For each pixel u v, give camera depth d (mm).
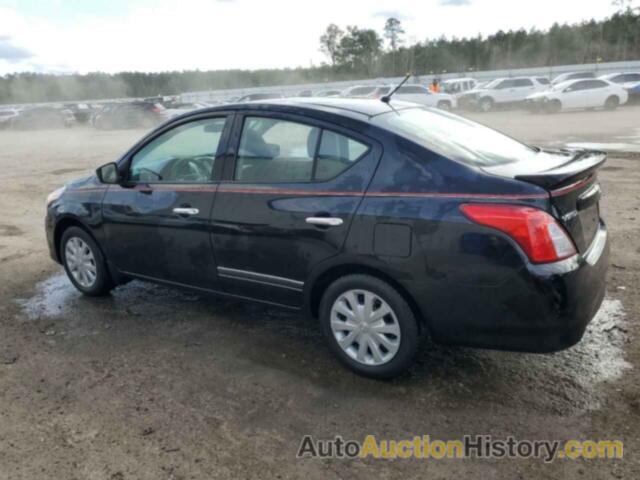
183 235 3973
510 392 3197
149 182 4230
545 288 2760
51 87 89375
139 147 4301
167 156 4133
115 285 4809
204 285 4023
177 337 4062
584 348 3645
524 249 2758
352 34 85062
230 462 2701
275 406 3148
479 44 80750
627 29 73062
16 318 4508
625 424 2863
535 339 2865
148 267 4316
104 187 4512
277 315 4402
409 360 3217
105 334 4156
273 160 3566
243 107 3762
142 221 4188
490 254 2814
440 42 82562
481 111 29750
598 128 17594
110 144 21594
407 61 79562
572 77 31844
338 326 3430
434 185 2979
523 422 2924
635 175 9320
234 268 3768
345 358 3441
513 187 2805
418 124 3484
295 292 3529
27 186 11430
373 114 3441
